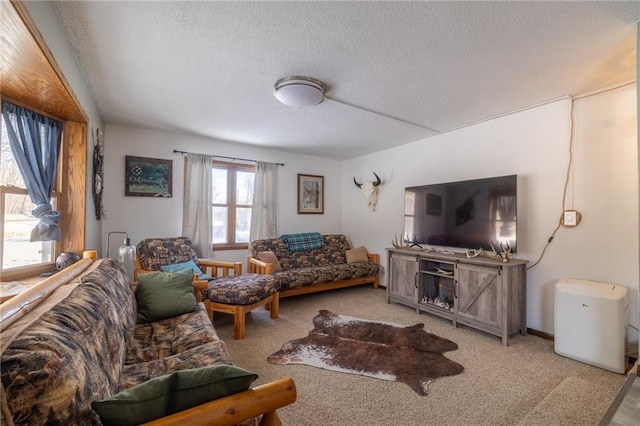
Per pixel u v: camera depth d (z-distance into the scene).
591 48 1.91
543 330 2.82
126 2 1.49
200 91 2.59
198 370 0.92
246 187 4.59
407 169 4.34
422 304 3.43
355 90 2.55
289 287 3.69
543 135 2.87
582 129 2.63
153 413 0.81
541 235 2.86
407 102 2.81
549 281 2.79
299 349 2.51
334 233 5.50
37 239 1.88
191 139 4.05
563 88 2.50
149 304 2.12
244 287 2.84
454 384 1.99
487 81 2.38
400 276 3.73
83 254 2.26
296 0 1.48
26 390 0.66
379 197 4.81
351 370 2.17
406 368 2.20
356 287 4.75
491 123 3.29
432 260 3.42
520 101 2.78
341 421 1.62
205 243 4.03
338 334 2.84
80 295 1.29
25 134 1.95
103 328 1.25
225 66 2.15
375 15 1.60
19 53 1.37
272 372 2.14
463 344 2.63
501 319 2.66
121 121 3.42
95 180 2.82
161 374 1.38
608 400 1.80
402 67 2.16
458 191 3.35
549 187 2.82
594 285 2.35
